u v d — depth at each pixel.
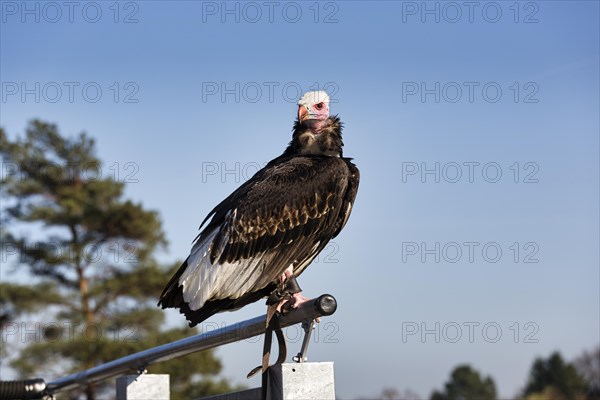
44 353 27.45
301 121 8.05
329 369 5.33
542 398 72.44
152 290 29.17
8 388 7.04
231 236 7.09
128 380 6.61
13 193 29.42
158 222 29.72
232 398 5.98
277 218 7.26
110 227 29.05
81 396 27.84
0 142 29.36
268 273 7.18
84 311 29.06
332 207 7.45
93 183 29.22
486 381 74.56
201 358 27.00
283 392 5.25
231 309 7.22
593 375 72.94
